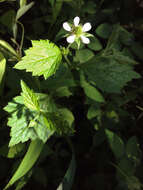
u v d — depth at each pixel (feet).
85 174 0.51
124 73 0.43
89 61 0.45
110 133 0.42
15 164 0.39
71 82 0.44
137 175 0.43
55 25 0.47
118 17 0.56
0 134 0.42
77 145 0.51
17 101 0.35
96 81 0.43
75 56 0.45
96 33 0.49
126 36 0.50
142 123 0.52
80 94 0.50
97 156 0.50
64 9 0.50
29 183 0.48
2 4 0.50
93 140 0.47
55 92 0.43
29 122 0.35
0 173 0.43
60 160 0.50
